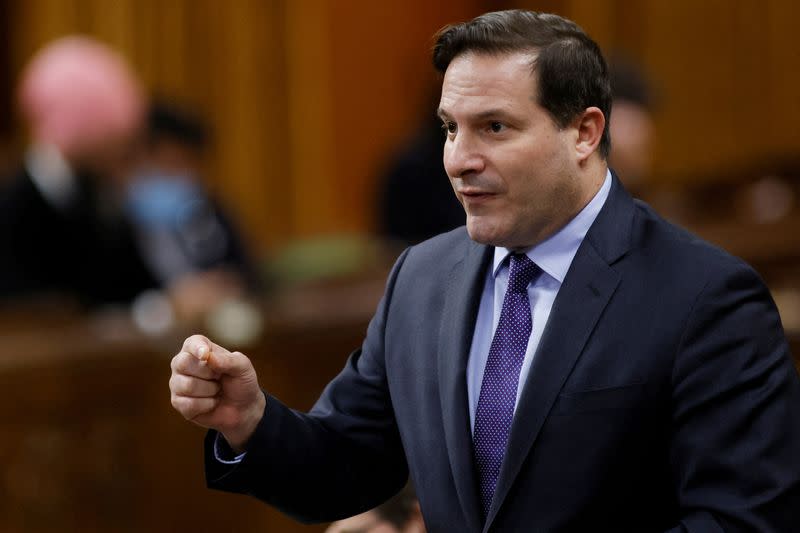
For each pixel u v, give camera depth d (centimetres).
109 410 1237
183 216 1634
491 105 514
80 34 2253
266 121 2398
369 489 584
